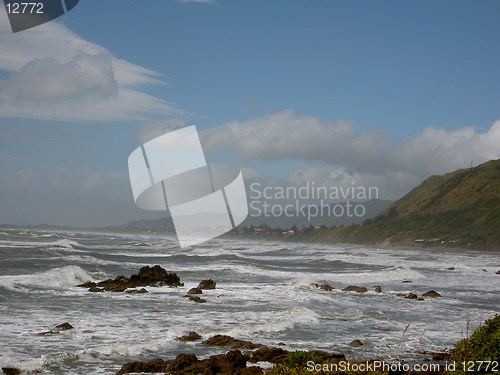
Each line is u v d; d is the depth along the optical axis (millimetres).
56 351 13891
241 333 17578
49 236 121562
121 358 13641
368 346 16734
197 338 16281
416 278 47250
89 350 13789
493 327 11688
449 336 19359
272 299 26844
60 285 29188
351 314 23578
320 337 17828
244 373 11797
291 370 9789
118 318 19391
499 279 49812
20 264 39688
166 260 56688
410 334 19375
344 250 124812
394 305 27719
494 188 195000
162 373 12086
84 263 45062
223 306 23719
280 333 18125
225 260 57188
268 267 52938
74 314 19719
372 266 62969
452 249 157375
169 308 22469
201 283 31031
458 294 35250
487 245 151500
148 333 16797
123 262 50312
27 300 22484
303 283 34906
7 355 13203
